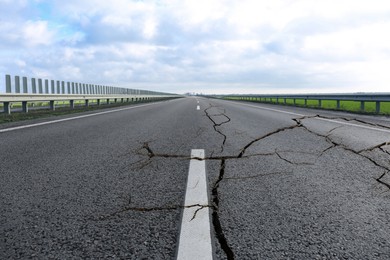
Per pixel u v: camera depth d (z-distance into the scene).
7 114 8.90
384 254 1.38
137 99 33.28
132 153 3.56
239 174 2.66
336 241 1.49
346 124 6.29
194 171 2.75
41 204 1.95
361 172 2.73
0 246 1.43
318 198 2.08
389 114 9.12
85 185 2.34
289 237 1.53
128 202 1.99
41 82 12.70
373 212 1.85
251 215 1.79
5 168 2.85
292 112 10.59
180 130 5.65
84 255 1.36
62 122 6.96
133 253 1.37
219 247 1.42
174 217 1.76
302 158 3.28
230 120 7.57
